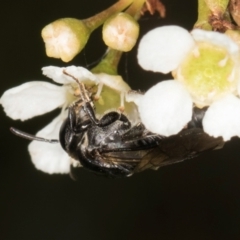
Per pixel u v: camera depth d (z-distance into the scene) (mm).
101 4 101
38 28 102
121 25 79
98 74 80
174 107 77
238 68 78
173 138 77
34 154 85
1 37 103
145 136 77
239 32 77
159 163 77
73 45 79
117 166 79
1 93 103
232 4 78
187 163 106
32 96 82
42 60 103
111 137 78
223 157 105
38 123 104
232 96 78
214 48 78
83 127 79
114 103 81
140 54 77
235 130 77
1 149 106
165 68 78
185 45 77
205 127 77
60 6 102
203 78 78
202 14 78
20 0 102
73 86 81
